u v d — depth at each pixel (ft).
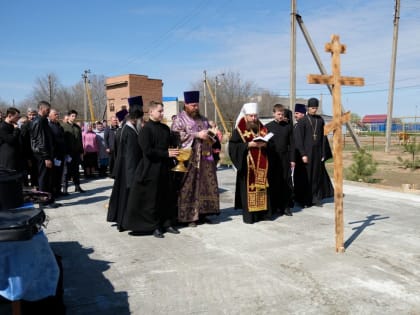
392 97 76.18
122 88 137.90
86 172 42.22
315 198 26.27
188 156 20.42
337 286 13.64
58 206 27.27
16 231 8.88
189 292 13.29
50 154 25.61
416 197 29.45
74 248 18.16
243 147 21.52
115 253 17.38
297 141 25.64
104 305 12.47
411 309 12.03
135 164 19.77
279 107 23.77
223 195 31.27
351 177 39.81
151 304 12.50
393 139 130.41
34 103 174.19
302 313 11.78
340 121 16.52
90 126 42.14
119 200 21.09
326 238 19.08
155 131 19.69
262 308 12.11
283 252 17.10
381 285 13.71
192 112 21.48
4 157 24.38
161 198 19.95
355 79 16.74
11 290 9.23
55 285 10.13
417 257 16.46
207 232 20.45
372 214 24.04
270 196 23.02
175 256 16.83
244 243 18.44
